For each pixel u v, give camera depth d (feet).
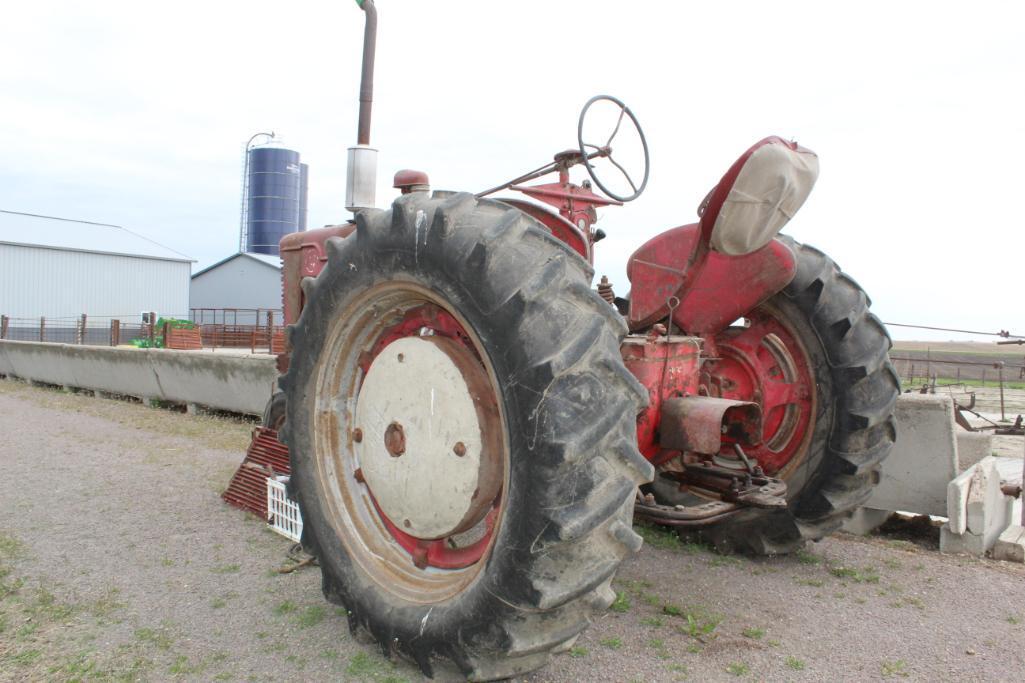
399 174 8.93
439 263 7.16
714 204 9.59
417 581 8.21
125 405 31.04
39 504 15.05
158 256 120.98
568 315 6.73
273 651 8.73
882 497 14.42
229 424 25.71
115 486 16.63
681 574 11.69
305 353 9.00
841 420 11.77
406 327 8.67
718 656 8.79
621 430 6.65
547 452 6.32
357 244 8.24
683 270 10.92
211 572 11.32
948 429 13.71
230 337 91.40
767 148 9.00
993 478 13.62
